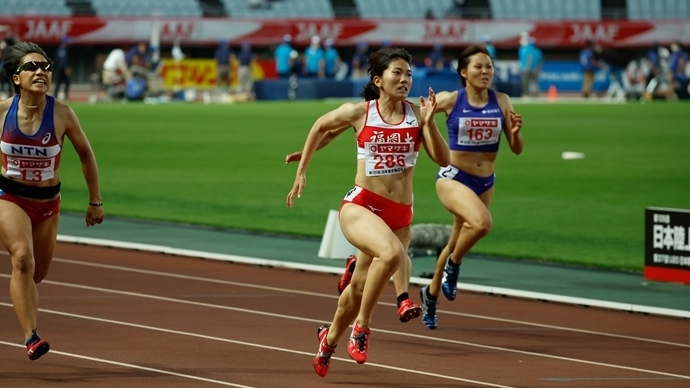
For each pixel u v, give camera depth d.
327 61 70.44
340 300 11.04
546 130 48.69
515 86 72.19
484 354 12.68
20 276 11.02
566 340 13.60
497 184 31.55
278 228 23.44
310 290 16.67
